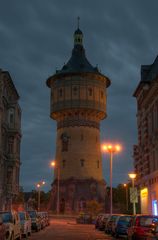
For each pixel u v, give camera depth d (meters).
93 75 91.44
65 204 86.62
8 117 66.62
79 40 100.12
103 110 91.75
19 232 27.95
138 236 22.30
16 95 74.38
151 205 49.16
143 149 54.34
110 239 30.34
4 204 62.00
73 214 84.81
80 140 90.19
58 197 84.00
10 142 66.31
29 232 33.41
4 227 21.45
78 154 89.44
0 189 58.03
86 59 97.62
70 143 90.44
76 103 89.25
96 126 92.69
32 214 42.09
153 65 55.88
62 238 31.05
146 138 52.47
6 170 64.31
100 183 89.38
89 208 80.38
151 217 23.17
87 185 87.56
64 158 90.38
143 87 54.50
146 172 52.12
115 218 35.12
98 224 45.69
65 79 91.25
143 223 22.81
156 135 46.56
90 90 90.81
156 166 46.91
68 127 91.25
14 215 26.33
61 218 81.69
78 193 86.88
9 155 65.62
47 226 53.38
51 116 94.94
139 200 58.25
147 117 52.41
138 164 59.09
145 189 52.75
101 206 82.75
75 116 91.06
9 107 66.88
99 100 91.38
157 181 46.16
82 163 89.12
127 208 80.69
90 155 89.94
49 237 32.34
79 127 90.56
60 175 90.06
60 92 91.38
